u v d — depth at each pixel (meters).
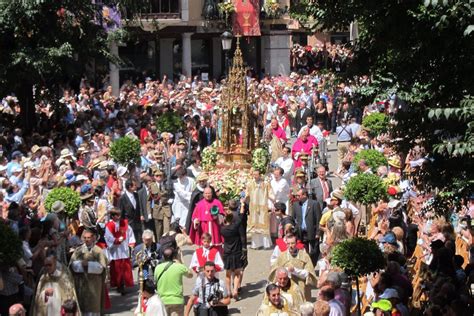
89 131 28.66
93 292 15.56
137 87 45.53
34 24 27.73
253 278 19.02
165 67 52.31
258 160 23.09
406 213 18.84
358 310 14.18
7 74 27.72
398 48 12.60
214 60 53.75
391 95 13.82
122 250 17.78
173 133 28.70
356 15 13.19
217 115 28.70
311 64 54.56
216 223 18.42
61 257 15.86
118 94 46.84
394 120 15.24
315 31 14.55
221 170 24.19
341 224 16.20
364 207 19.52
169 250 14.91
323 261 15.89
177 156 24.16
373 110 30.98
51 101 30.47
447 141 11.39
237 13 50.56
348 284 14.39
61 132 27.70
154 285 14.06
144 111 32.91
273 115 34.25
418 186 13.21
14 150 24.39
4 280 14.38
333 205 18.17
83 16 28.95
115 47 47.25
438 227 16.17
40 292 14.39
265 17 52.28
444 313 12.43
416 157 18.27
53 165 21.42
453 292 12.72
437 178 12.44
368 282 15.12
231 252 17.44
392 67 13.11
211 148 24.78
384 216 18.11
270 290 13.63
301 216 18.48
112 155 22.86
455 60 12.08
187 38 50.69
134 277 18.70
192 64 53.41
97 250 15.66
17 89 29.66
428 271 14.56
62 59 28.50
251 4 50.56
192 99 36.97
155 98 36.34
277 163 23.48
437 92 12.44
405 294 13.80
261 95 36.03
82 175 19.73
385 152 23.19
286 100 38.31
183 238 16.06
